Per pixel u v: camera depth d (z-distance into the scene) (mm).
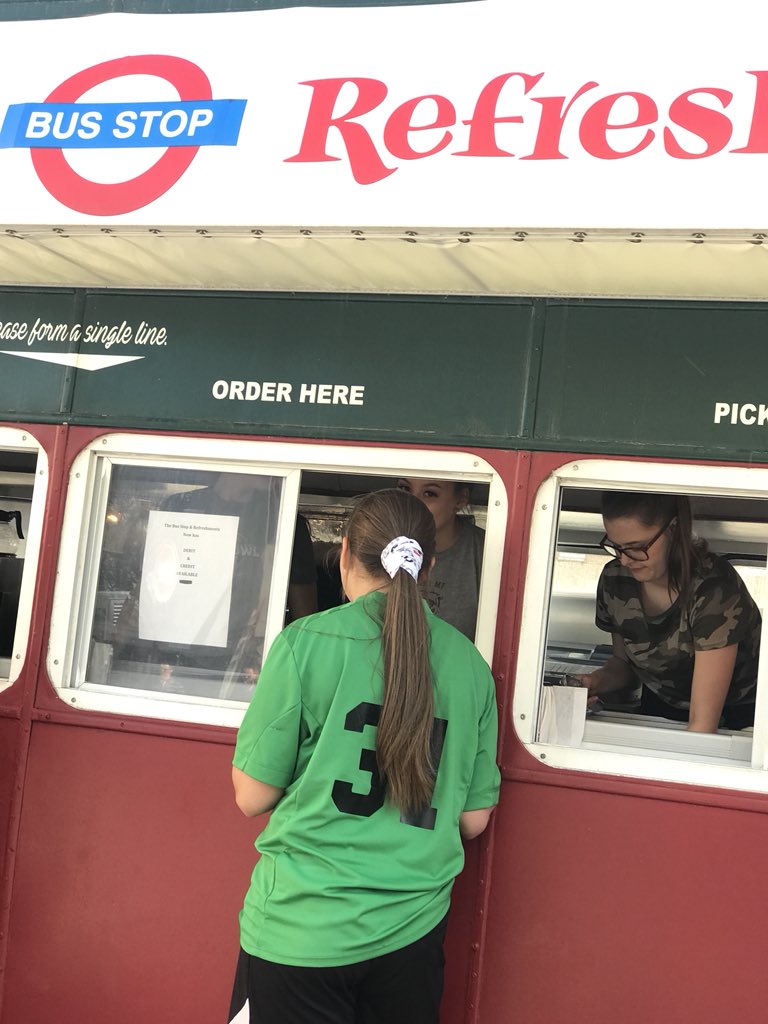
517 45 2348
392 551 2293
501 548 2889
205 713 3059
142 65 2590
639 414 2840
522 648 2850
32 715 3152
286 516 3111
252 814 2283
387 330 3020
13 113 2646
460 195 2291
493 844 2812
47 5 2758
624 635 3217
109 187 2514
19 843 3131
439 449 2953
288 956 2098
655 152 2201
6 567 3895
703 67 2223
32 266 3031
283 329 3094
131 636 3201
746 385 2781
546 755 2811
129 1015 3029
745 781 2703
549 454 2885
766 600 2764
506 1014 2783
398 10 2463
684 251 2391
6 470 3873
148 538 3215
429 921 2178
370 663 2217
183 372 3158
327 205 2365
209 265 2875
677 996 2697
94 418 3201
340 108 2412
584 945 2756
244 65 2520
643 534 3104
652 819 2740
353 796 2170
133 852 3062
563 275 2703
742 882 2680
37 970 3096
